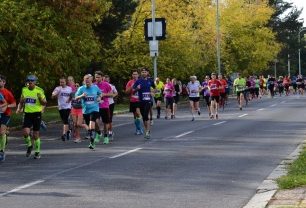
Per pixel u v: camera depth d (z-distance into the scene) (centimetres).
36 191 1772
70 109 3484
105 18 7794
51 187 1836
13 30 4172
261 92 10519
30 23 4244
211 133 3616
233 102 8619
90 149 2897
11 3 4181
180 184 1856
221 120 4762
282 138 3259
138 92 3416
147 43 8319
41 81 4522
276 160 2373
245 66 12131
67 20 4769
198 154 2597
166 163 2328
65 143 3281
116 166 2269
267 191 1678
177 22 8656
